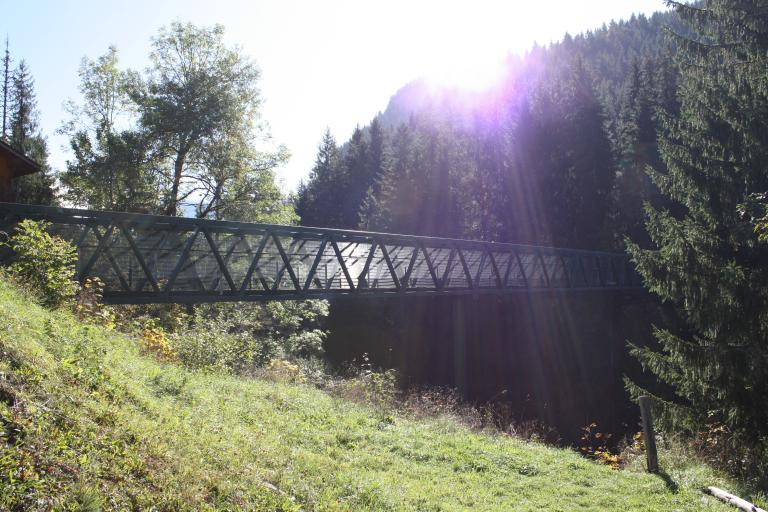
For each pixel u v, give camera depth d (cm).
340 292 1719
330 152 7319
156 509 416
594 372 3428
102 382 602
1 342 531
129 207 2700
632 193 3756
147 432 528
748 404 1240
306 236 1630
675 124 1706
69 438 438
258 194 2881
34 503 352
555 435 2094
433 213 4538
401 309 3928
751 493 858
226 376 1110
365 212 5397
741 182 1475
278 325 2400
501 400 3247
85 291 1110
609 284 3300
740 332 1307
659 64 4741
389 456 816
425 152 5034
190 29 2892
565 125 3938
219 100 2783
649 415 946
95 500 379
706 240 1424
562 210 3841
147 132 2756
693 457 1062
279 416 864
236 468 547
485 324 3791
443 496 684
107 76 2989
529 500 726
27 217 1163
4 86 5019
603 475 874
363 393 1266
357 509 565
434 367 3781
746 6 1435
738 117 1405
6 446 388
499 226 4025
